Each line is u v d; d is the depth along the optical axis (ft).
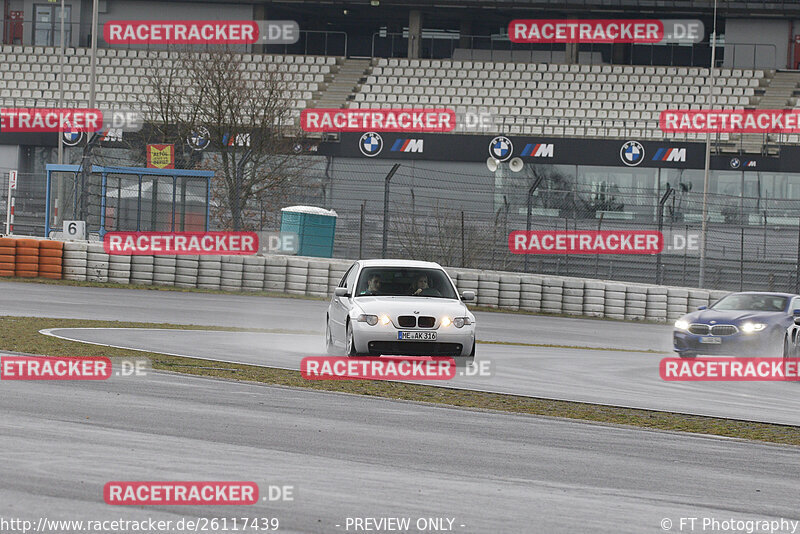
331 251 428.97
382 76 640.58
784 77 638.12
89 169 389.60
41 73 646.74
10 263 353.51
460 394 157.99
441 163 555.69
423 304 189.06
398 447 113.70
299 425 124.06
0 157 569.23
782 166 538.47
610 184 552.41
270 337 237.86
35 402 129.49
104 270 360.28
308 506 86.53
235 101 524.52
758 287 454.81
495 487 96.53
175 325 254.06
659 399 165.37
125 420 120.88
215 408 133.08
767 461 116.67
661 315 377.71
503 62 647.56
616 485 100.12
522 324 324.80
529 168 551.59
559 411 146.51
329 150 553.64
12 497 84.69
